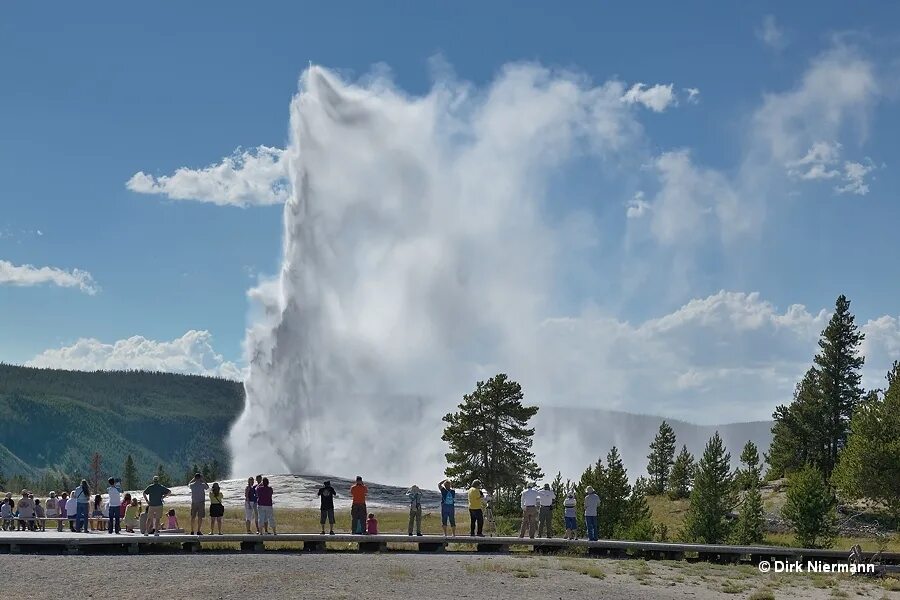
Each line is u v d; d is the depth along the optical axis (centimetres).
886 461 6309
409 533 3853
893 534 6438
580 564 3431
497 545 3897
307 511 6291
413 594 2564
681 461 8825
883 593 3209
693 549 4062
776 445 9194
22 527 4372
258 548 3569
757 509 5853
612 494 5572
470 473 7512
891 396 6731
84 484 3875
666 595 2845
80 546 3356
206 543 3700
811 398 8906
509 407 7575
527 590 2753
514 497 7694
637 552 4097
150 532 3566
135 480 16662
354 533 3791
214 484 3659
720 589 3089
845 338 8881
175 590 2511
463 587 2738
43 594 2433
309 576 2789
